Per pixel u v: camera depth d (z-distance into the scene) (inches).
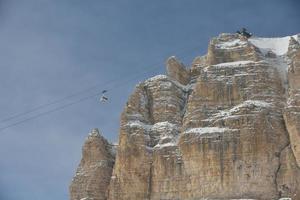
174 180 6471.5
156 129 6845.5
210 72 6801.2
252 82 6643.7
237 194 6146.7
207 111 6619.1
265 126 6269.7
